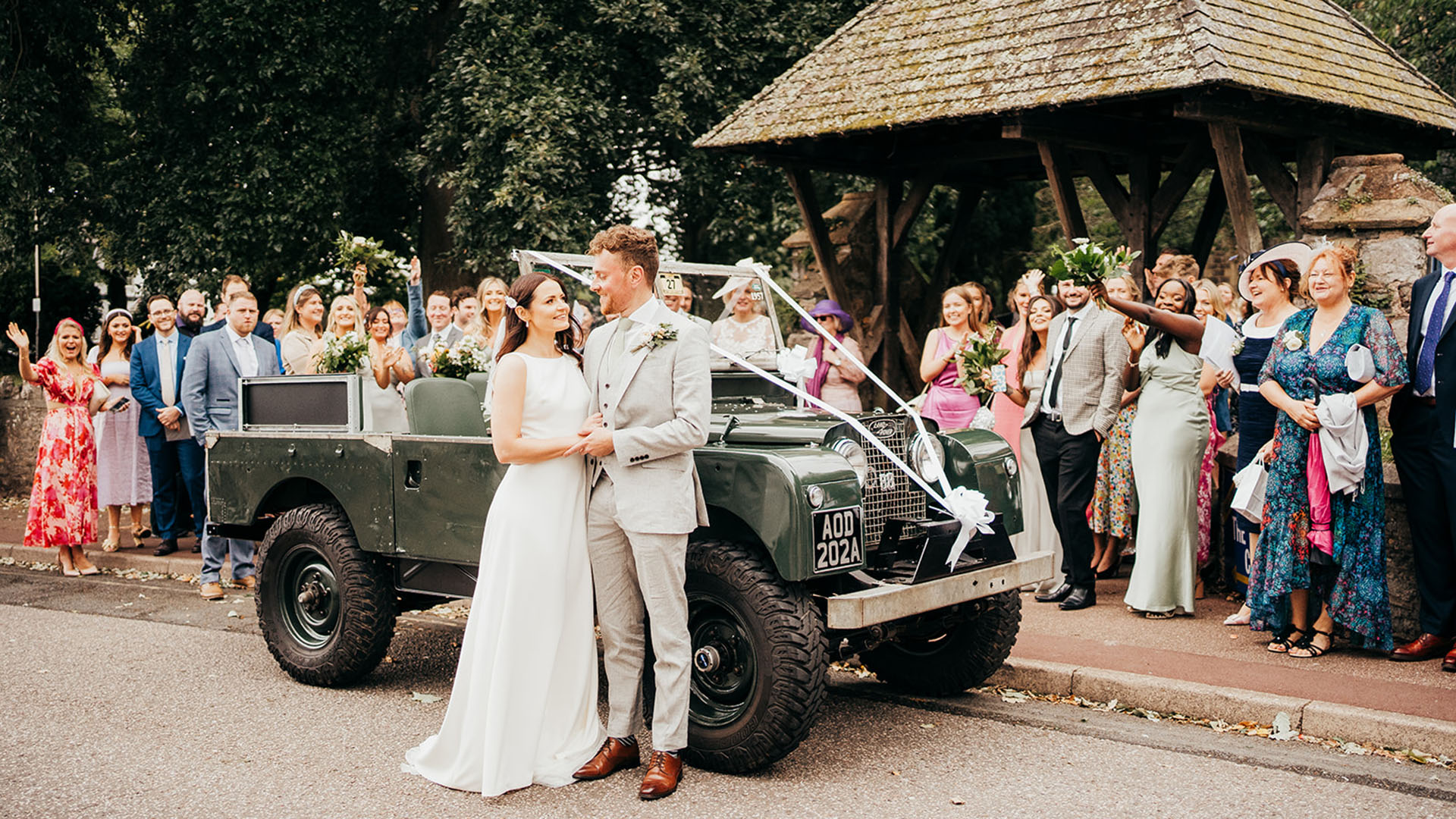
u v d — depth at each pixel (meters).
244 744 4.70
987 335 7.14
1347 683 5.04
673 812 3.95
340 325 6.79
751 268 5.67
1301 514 5.49
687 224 15.72
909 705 5.21
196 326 8.90
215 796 4.12
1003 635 5.07
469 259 13.25
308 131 13.55
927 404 7.32
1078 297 6.52
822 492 4.14
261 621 5.68
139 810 3.99
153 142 14.13
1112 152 9.10
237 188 13.38
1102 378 6.49
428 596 5.65
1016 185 13.45
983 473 4.94
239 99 13.21
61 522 8.41
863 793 4.11
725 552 4.25
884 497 4.70
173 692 5.48
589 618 4.39
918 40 9.73
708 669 4.30
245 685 5.59
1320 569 5.55
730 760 4.25
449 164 13.77
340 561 5.34
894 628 4.70
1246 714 4.82
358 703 5.29
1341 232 6.96
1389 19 12.49
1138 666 5.35
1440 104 9.09
